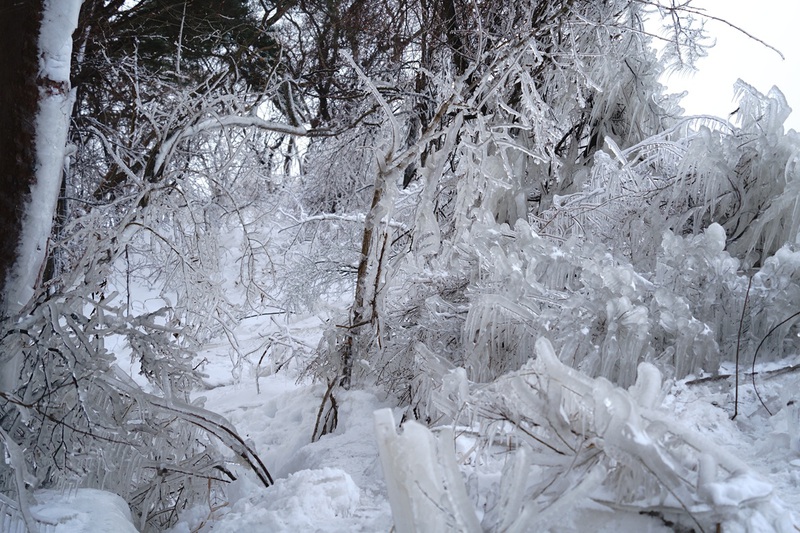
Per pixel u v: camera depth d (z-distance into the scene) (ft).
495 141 20.12
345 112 40.27
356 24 41.27
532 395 8.82
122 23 41.55
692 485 7.75
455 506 7.39
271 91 21.90
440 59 29.22
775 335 14.76
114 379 14.73
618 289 14.98
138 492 14.89
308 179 40.29
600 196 21.50
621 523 7.74
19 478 11.17
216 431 15.76
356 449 16.06
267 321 39.17
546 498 8.15
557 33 25.48
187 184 19.02
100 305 14.74
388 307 22.04
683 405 12.87
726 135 19.71
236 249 35.94
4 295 14.24
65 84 14.89
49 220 14.87
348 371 20.70
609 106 26.18
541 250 17.43
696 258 15.62
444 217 25.00
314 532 9.78
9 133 14.39
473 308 17.11
